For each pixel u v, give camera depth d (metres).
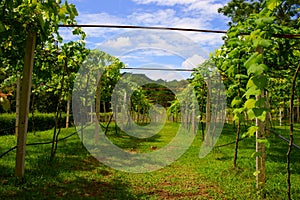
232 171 5.64
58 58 6.36
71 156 6.77
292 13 11.87
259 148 4.33
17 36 4.21
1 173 4.83
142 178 5.26
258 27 3.11
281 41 4.27
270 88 8.88
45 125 15.49
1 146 7.63
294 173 5.56
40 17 3.31
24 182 4.45
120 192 4.38
